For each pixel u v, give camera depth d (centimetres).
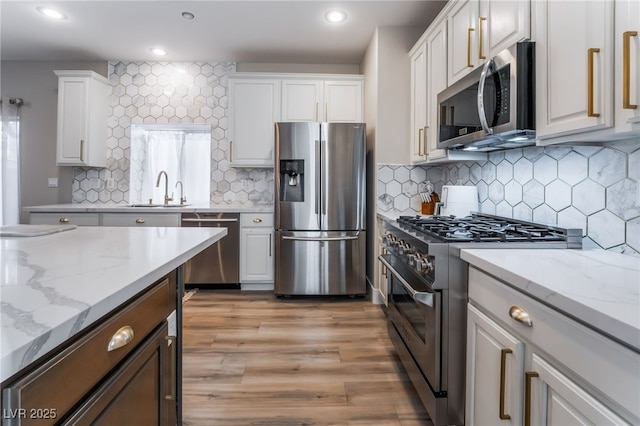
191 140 412
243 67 400
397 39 312
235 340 240
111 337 73
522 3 139
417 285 159
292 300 329
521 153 188
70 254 102
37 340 47
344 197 327
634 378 61
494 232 156
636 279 91
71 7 282
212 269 352
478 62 179
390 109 314
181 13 292
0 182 374
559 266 105
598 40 101
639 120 91
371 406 169
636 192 120
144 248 113
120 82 396
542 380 87
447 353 141
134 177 401
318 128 324
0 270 82
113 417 74
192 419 158
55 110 391
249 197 402
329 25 312
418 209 316
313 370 201
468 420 131
